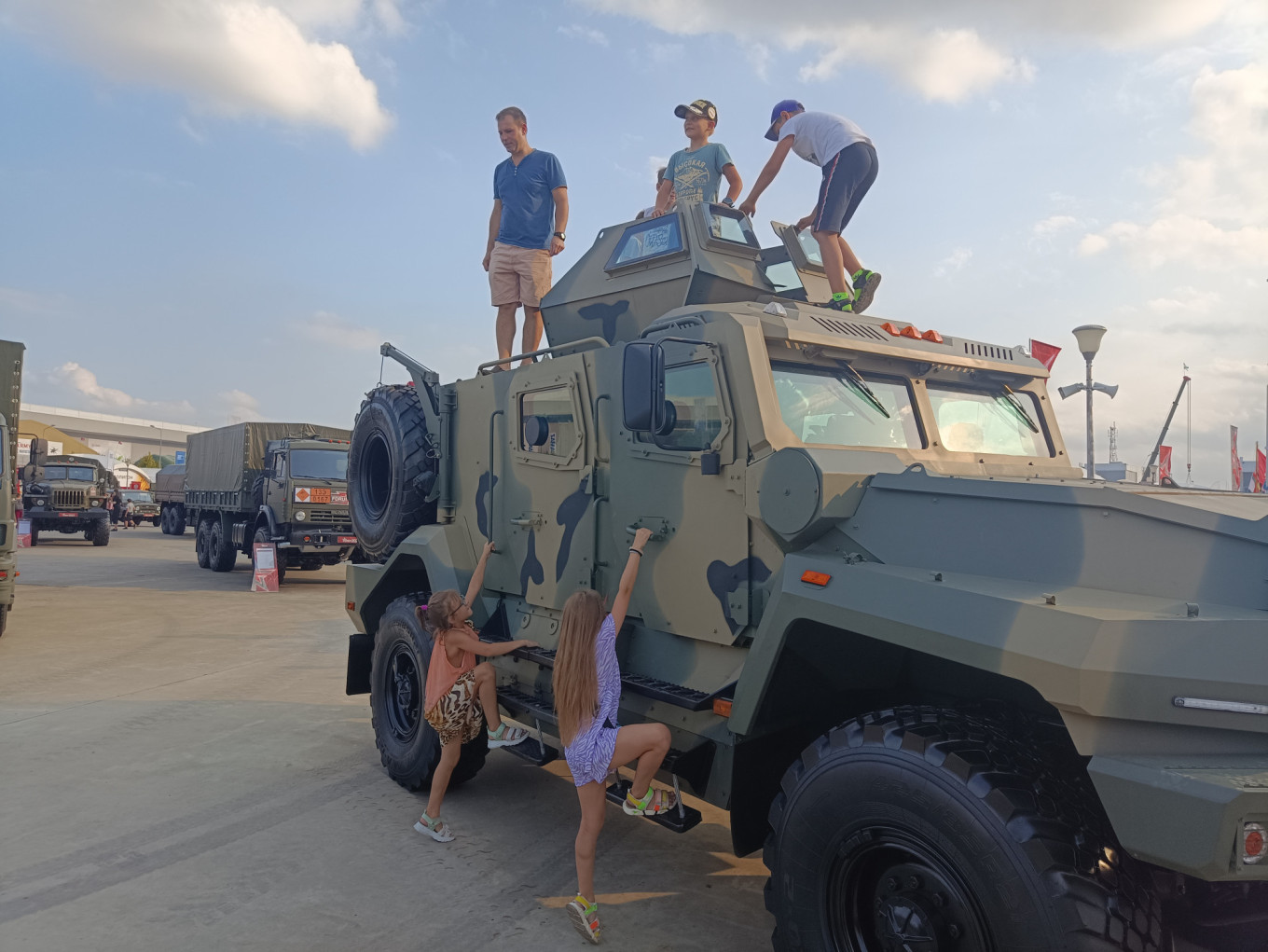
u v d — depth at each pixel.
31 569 17.95
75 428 90.56
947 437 4.19
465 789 5.45
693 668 3.72
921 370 4.18
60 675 8.28
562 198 6.59
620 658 4.07
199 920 3.64
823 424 3.69
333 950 3.42
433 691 4.52
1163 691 2.24
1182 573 2.50
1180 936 2.55
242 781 5.41
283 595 14.77
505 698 4.62
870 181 5.19
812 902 2.80
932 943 2.49
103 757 5.82
